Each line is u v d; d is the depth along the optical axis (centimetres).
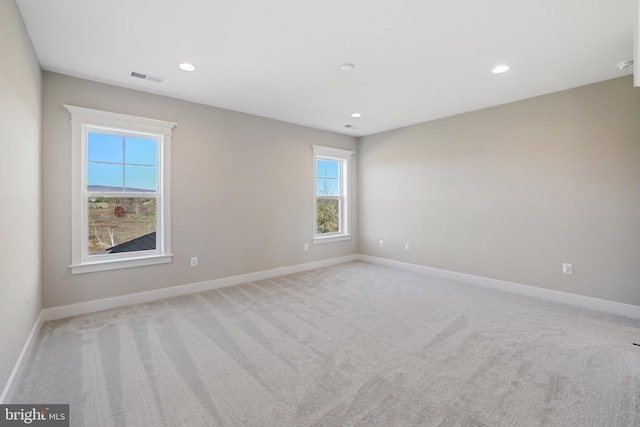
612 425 153
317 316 299
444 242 448
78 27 217
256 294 370
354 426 152
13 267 183
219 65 277
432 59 266
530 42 238
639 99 290
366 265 534
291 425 154
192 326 274
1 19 159
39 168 267
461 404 169
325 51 252
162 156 351
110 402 170
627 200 297
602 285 312
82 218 306
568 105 331
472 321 286
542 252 353
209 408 166
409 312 309
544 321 285
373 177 552
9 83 174
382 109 406
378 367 208
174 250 361
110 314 303
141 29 220
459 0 188
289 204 474
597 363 211
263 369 205
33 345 234
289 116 438
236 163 413
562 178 337
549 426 152
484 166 402
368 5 193
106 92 315
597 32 223
